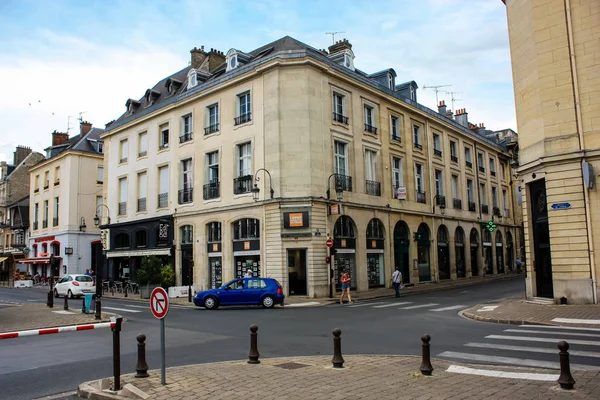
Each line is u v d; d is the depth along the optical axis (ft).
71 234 132.77
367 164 92.02
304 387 20.39
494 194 143.23
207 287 87.61
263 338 36.01
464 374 22.29
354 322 44.52
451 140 121.70
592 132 50.26
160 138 102.17
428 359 22.38
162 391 20.16
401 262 97.30
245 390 20.12
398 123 102.32
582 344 29.22
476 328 38.60
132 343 35.12
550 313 44.24
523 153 57.62
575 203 50.65
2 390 22.09
